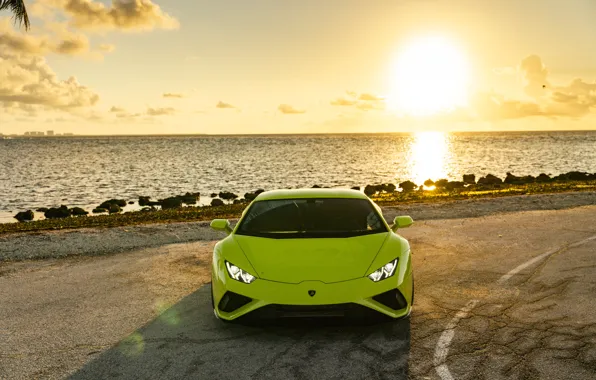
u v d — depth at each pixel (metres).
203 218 14.41
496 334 4.46
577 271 6.79
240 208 18.05
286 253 4.65
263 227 5.23
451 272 6.91
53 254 9.06
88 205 33.53
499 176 51.31
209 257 8.30
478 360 3.90
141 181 51.62
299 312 4.20
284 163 79.19
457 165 70.69
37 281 7.07
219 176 56.00
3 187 46.53
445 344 4.24
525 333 4.47
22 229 13.20
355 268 4.41
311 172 59.78
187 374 3.77
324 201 5.67
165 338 4.55
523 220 11.84
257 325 4.38
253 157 100.56
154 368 3.89
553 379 3.56
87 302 5.86
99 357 4.15
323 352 4.11
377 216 5.44
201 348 4.28
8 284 6.95
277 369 3.81
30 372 3.89
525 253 8.09
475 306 5.33
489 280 6.44
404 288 4.51
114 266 7.88
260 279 4.36
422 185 37.44
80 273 7.47
